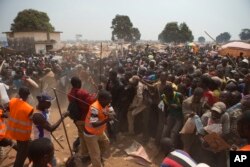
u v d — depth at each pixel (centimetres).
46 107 502
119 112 766
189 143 568
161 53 2744
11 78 1330
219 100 580
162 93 710
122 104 763
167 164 326
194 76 830
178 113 634
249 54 2173
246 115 286
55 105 1138
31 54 3656
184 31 10369
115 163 640
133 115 756
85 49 4447
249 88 702
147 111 753
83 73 1059
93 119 515
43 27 6512
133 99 757
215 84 616
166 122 654
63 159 648
